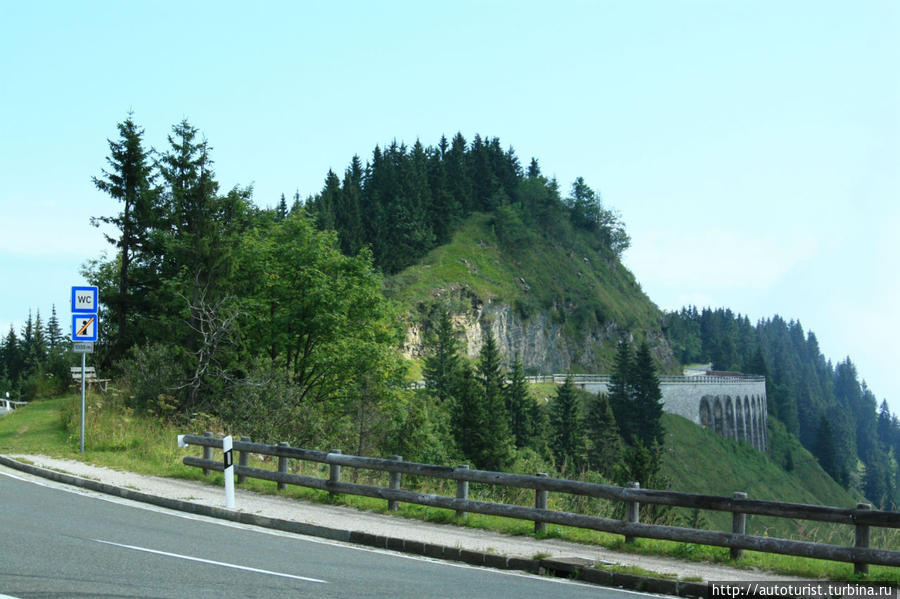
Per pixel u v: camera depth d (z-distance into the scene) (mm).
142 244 40625
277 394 26312
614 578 9883
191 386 28922
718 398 133875
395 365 41844
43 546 9820
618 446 85000
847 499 151750
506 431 64938
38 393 41750
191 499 15070
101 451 22016
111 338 40188
